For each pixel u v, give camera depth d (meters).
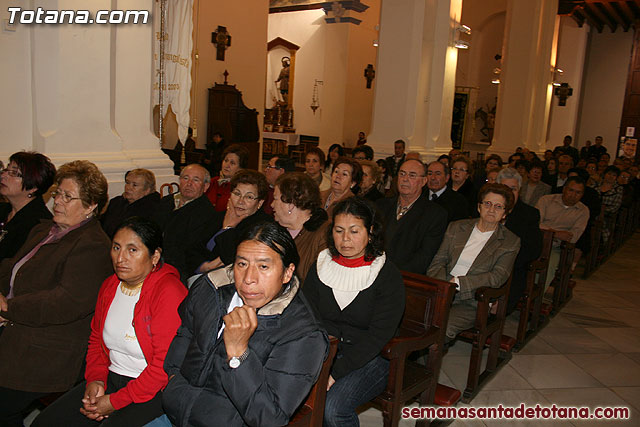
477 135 19.19
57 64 3.57
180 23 4.77
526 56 11.94
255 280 1.65
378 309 2.40
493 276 3.42
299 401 1.62
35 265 2.37
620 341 4.62
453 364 3.94
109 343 2.16
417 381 2.67
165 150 9.13
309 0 16.44
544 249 4.50
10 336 2.32
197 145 10.73
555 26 12.88
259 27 11.88
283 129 16.67
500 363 3.92
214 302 1.78
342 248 2.36
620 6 14.96
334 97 16.28
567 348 4.39
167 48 4.80
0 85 3.53
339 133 16.28
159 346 2.03
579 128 18.30
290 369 1.64
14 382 2.25
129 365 2.17
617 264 7.68
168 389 1.79
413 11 7.56
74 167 2.42
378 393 2.49
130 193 3.70
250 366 1.56
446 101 8.13
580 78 17.05
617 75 17.59
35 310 2.22
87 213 2.42
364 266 2.43
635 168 9.93
